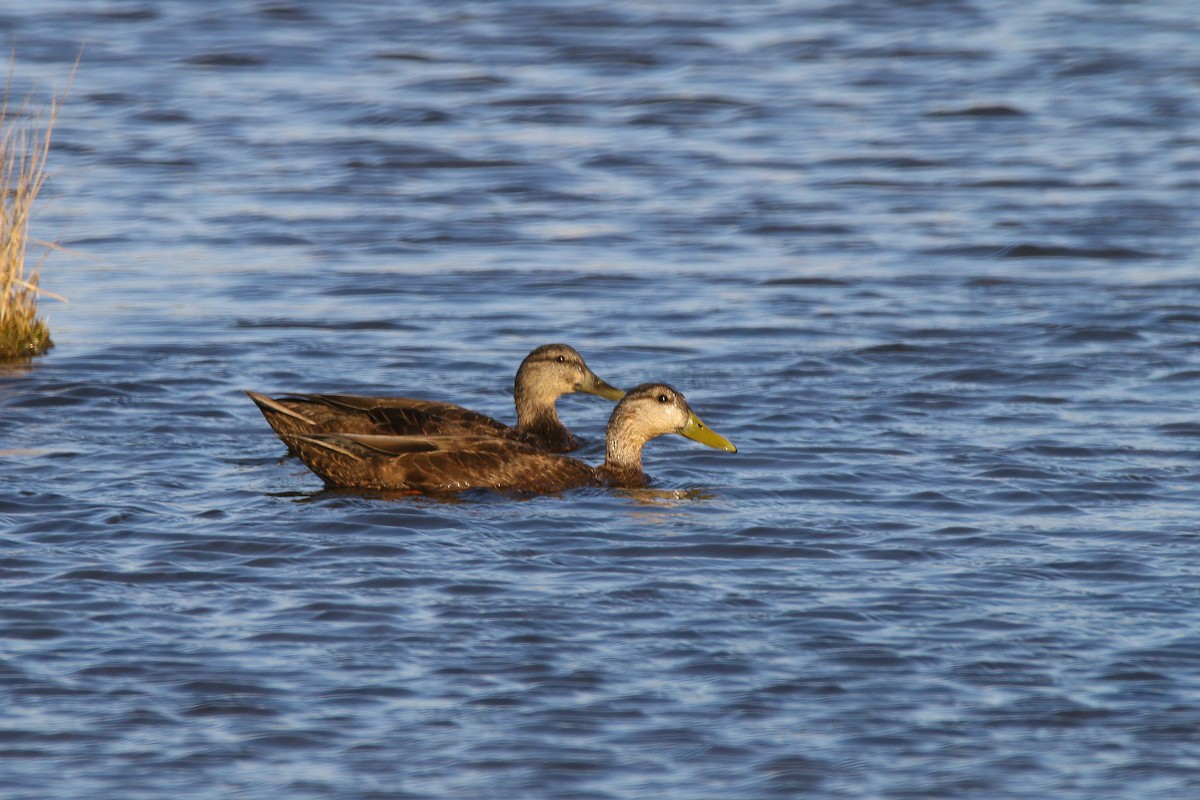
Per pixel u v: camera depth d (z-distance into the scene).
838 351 20.50
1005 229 26.89
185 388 18.59
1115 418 17.59
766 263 25.06
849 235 26.69
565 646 11.26
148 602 11.91
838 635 11.49
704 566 12.95
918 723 10.24
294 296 22.95
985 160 31.64
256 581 12.38
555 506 14.67
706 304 22.84
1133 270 24.66
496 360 20.34
